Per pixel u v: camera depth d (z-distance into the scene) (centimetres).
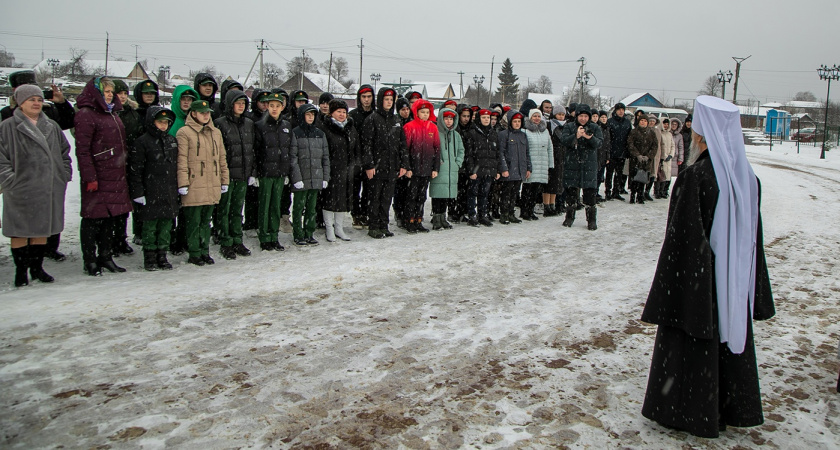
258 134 680
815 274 653
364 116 795
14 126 514
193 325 446
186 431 298
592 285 594
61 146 555
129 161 585
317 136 720
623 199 1237
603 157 1142
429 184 857
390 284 578
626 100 6938
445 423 314
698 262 287
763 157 2864
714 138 297
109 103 567
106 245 586
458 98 7806
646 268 670
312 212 743
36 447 280
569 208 920
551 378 374
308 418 315
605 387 364
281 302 511
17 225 516
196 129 611
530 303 529
